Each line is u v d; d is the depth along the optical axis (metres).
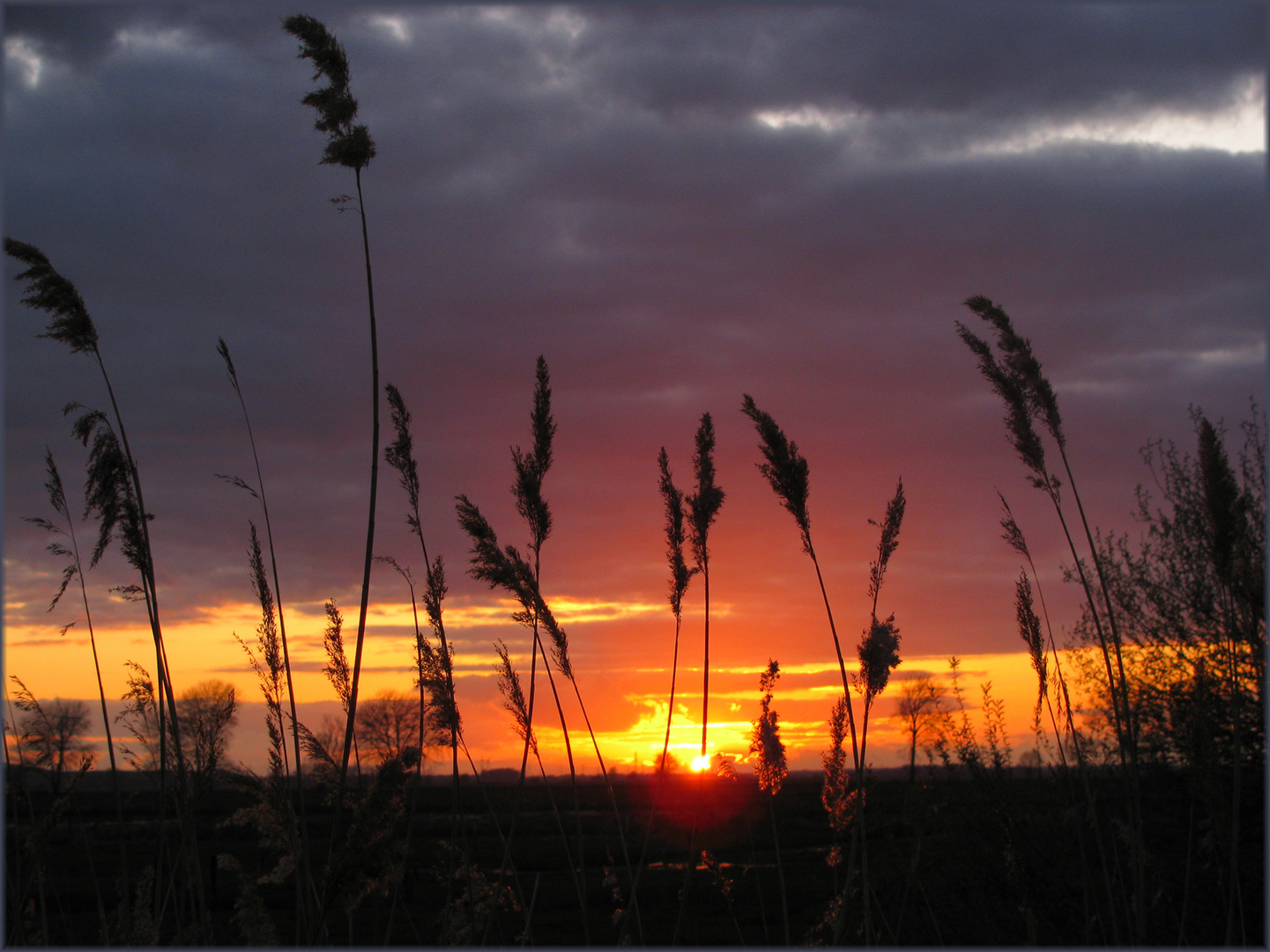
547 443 4.76
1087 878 5.39
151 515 4.52
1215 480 4.72
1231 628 4.74
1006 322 5.63
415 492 4.79
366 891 3.21
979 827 6.27
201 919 4.37
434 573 4.70
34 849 4.27
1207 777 4.98
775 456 4.40
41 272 4.56
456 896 4.85
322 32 4.46
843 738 4.59
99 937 4.43
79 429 4.39
